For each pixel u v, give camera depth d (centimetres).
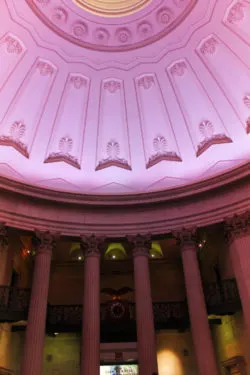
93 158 1395
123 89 1391
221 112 1310
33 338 991
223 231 1198
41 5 1165
